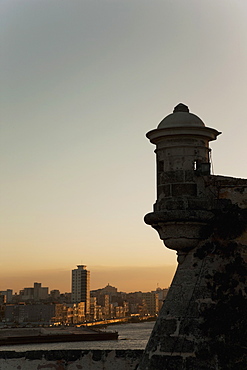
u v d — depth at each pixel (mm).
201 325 17516
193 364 17188
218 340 17344
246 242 18312
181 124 18969
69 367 20531
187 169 18828
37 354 20672
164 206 18516
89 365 20531
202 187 18766
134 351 20469
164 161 19203
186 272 18422
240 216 18375
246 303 17844
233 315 17656
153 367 17844
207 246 18359
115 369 20453
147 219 18812
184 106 20062
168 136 19094
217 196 18656
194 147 18984
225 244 18344
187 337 17562
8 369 20500
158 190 19312
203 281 18016
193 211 18078
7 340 178500
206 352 17156
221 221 18359
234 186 18594
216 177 18812
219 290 17891
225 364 17156
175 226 18266
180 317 17906
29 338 182250
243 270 18078
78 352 20672
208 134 19141
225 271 18109
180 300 18141
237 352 17281
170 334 17906
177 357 17484
